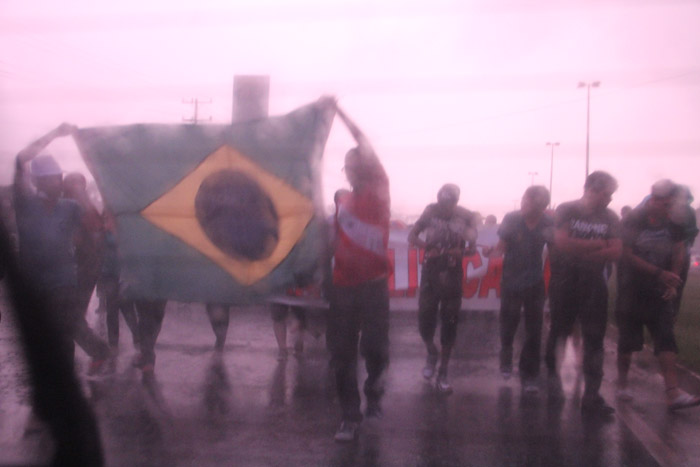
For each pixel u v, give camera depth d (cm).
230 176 338
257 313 381
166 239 347
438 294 391
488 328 406
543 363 393
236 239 341
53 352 380
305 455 315
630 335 413
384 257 340
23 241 380
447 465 308
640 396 397
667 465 315
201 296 347
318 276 341
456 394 375
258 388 370
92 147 349
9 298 384
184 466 308
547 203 395
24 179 375
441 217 390
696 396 386
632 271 410
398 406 363
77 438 334
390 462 313
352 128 330
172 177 343
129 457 315
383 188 334
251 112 335
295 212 337
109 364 381
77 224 380
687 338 596
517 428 343
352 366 341
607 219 391
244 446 323
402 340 400
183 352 382
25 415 353
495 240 402
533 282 395
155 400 358
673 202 405
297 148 333
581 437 337
